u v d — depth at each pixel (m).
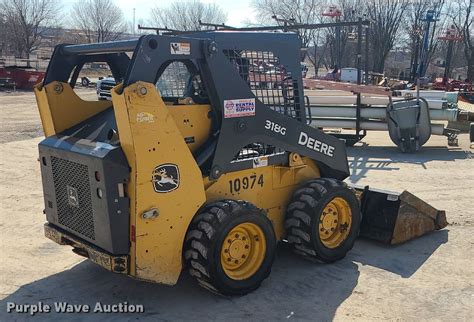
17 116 17.28
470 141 12.48
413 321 4.09
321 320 4.07
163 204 3.89
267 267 4.49
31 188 8.12
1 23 54.38
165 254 3.98
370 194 5.82
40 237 5.94
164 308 4.23
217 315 4.12
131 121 3.64
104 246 3.94
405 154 11.63
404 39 51.59
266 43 4.65
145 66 3.71
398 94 12.67
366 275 4.93
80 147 4.02
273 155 4.78
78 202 4.12
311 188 4.95
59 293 4.52
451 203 7.53
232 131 4.31
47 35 67.75
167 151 3.85
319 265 5.12
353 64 48.47
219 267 4.09
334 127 12.47
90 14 58.53
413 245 5.77
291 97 4.92
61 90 4.54
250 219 4.24
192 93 4.43
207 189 4.34
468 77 45.72
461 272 5.05
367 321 4.07
